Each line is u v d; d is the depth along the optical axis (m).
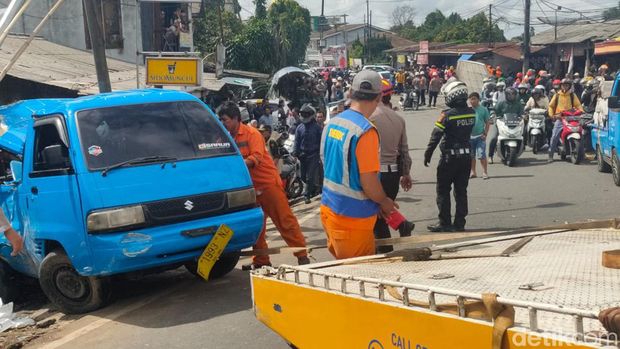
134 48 24.20
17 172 6.81
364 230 4.55
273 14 50.25
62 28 23.31
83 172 6.14
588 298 2.53
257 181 7.13
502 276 3.06
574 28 48.72
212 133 6.84
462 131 8.78
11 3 7.29
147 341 5.48
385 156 7.08
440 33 80.69
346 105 7.34
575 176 13.46
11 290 7.63
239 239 6.54
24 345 5.74
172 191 6.26
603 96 13.84
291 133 18.28
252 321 5.76
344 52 70.31
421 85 39.91
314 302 3.23
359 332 2.94
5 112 7.56
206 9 37.97
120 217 6.00
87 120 6.47
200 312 6.14
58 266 6.47
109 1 23.64
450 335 2.48
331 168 4.55
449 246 4.16
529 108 17.64
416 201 11.73
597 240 3.92
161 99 6.93
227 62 36.88
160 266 6.49
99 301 6.41
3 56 16.06
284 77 29.66
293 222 7.25
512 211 10.33
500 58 51.84
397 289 2.92
